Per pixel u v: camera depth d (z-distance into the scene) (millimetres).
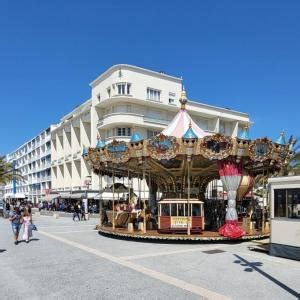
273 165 20781
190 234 17609
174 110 51375
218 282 9461
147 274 10398
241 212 21781
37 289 8891
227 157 17531
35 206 75250
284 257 12992
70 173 63250
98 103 50156
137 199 28844
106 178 46469
